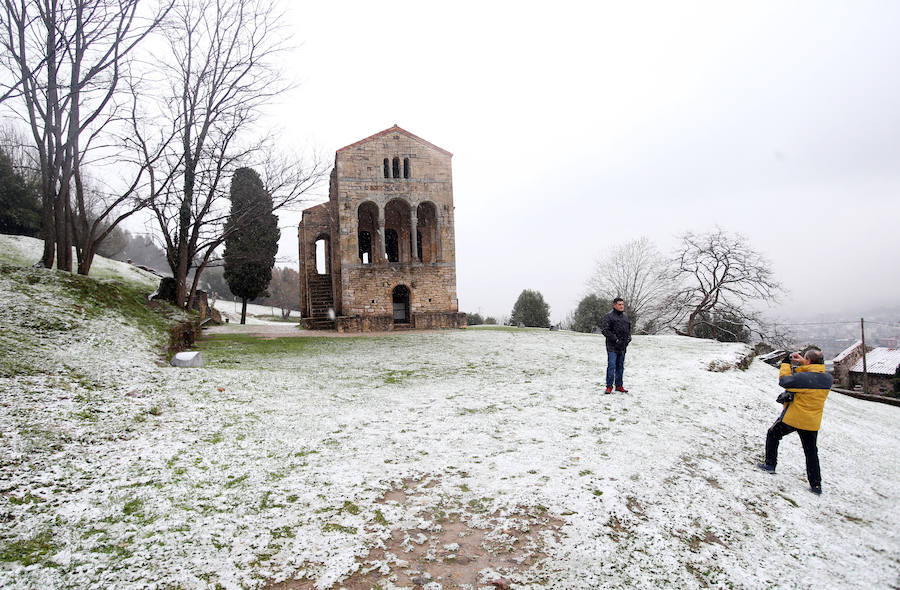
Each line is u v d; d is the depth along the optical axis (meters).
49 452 5.84
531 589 4.08
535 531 5.00
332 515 5.15
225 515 5.00
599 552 4.67
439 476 6.27
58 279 13.23
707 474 7.00
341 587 3.99
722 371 15.59
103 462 5.91
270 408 9.03
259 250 36.50
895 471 9.03
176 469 5.97
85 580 3.80
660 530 5.23
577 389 11.72
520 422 8.77
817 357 7.30
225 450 6.77
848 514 6.62
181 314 19.77
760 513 6.15
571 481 6.15
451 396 10.85
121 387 8.72
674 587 4.32
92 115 16.86
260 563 4.25
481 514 5.30
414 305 29.88
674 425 9.11
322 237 35.69
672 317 45.34
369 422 8.57
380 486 5.89
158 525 4.69
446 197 30.70
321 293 33.91
